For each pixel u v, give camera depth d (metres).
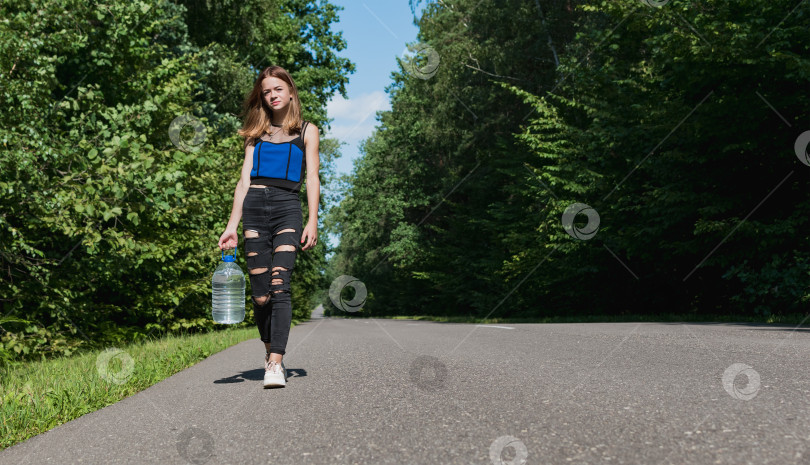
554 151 17.66
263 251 3.40
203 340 7.68
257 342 7.68
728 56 10.05
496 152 23.97
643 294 15.62
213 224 11.03
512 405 2.49
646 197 12.54
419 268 32.88
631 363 3.68
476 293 23.98
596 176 14.98
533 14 21.89
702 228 10.41
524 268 18.59
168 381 3.94
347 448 1.96
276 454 1.94
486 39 23.23
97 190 6.87
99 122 7.56
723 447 1.74
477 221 23.67
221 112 16.33
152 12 9.19
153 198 7.22
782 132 10.67
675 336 5.66
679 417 2.12
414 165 30.89
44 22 7.02
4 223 6.43
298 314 40.16
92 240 7.08
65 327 7.99
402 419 2.33
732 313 12.51
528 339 5.95
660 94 12.84
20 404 3.07
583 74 15.20
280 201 3.39
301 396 2.98
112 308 9.55
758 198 11.43
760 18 9.90
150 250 8.42
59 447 2.26
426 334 7.66
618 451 1.75
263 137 3.49
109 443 2.25
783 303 10.62
